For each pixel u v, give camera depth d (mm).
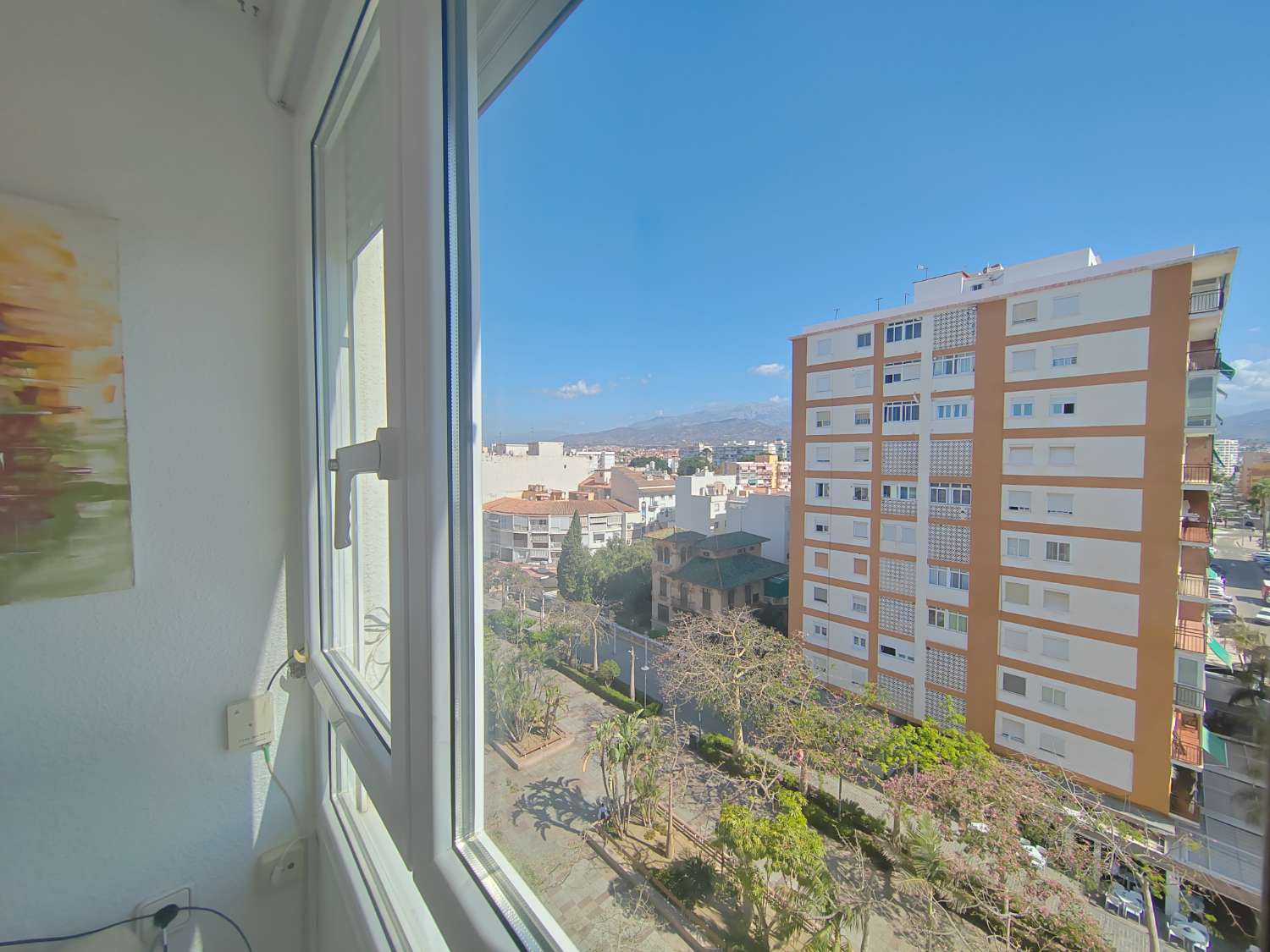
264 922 1108
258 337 1064
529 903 517
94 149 880
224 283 1021
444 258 493
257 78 1043
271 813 1116
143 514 951
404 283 493
